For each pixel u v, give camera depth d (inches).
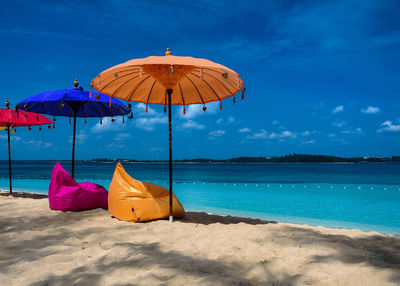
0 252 145.5
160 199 225.6
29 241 164.6
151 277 114.6
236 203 409.7
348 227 261.1
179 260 133.8
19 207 281.6
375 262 129.4
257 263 130.7
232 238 172.1
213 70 219.8
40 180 914.7
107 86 231.8
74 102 312.7
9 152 391.5
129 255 142.2
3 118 329.1
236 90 234.8
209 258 139.3
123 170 232.4
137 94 257.6
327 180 1015.6
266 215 316.5
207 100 263.1
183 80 248.4
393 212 337.4
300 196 494.0
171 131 221.3
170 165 219.8
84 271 123.6
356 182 896.3
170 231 189.2
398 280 107.4
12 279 115.6
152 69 211.3
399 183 833.5
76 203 253.0
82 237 177.0
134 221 214.7
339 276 112.0
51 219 224.7
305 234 181.6
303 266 125.2
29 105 324.5
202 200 441.1
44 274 118.1
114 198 224.7
